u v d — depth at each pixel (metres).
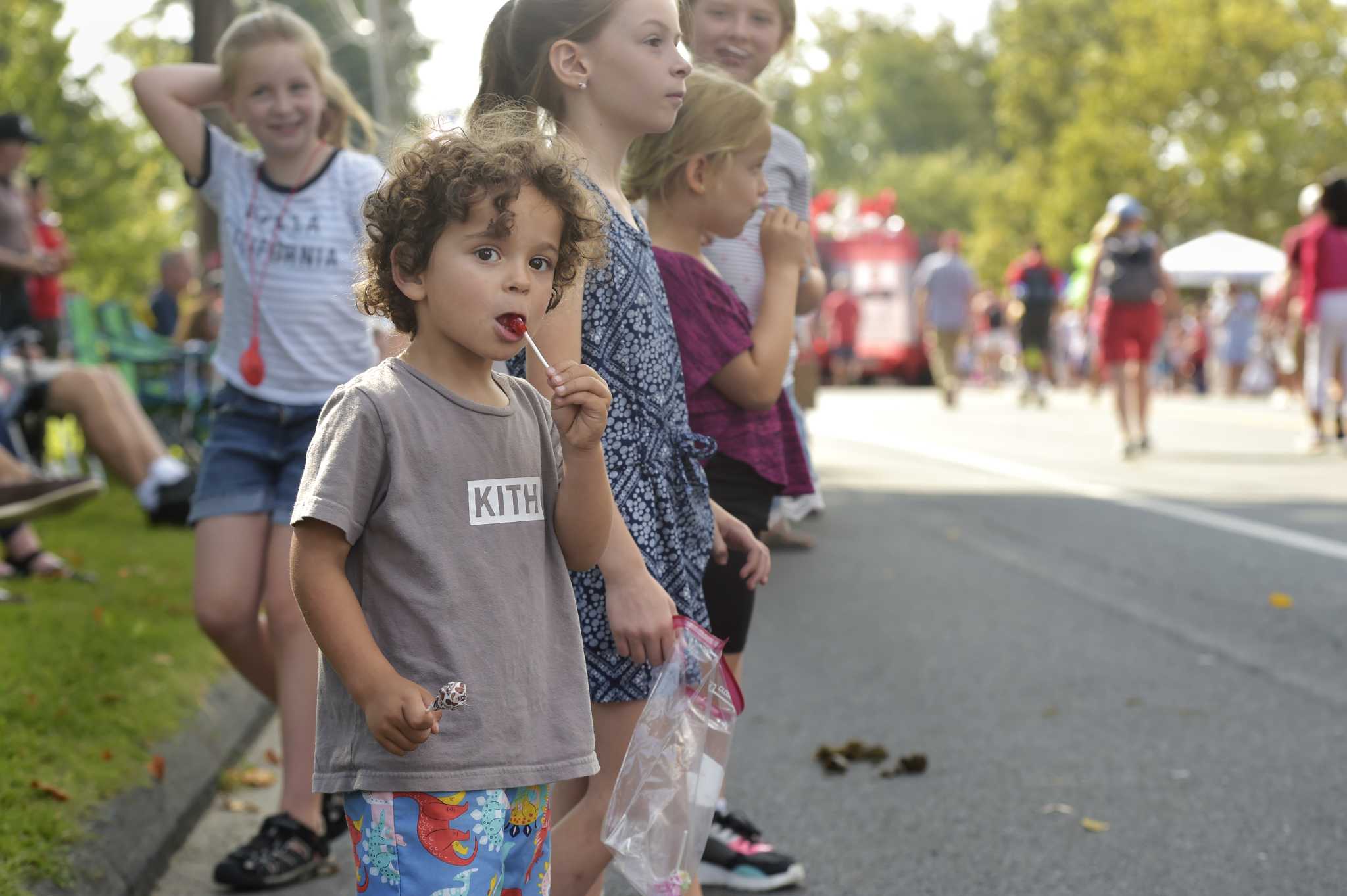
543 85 4.06
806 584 10.90
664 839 3.86
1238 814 6.01
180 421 16.03
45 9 28.05
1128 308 19.25
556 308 3.79
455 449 3.31
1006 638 9.16
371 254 3.38
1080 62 68.31
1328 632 9.20
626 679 3.93
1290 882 5.30
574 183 3.33
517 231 3.24
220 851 5.68
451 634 3.25
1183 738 7.07
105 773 5.51
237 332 5.76
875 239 48.53
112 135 29.44
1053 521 13.84
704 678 3.91
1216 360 38.31
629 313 3.96
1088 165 65.19
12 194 11.52
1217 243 40.91
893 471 18.12
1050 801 6.20
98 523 11.77
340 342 5.73
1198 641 9.03
